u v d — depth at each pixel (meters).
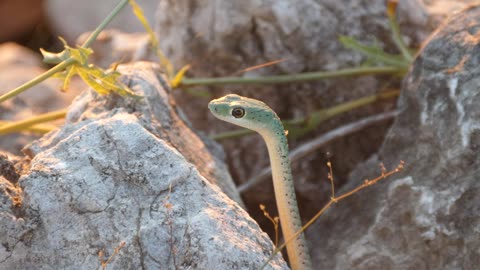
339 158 8.98
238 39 9.03
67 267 5.30
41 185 5.45
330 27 9.10
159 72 7.57
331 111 8.88
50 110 10.56
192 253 5.11
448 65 6.86
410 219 6.60
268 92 9.07
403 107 7.25
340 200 7.40
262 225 8.98
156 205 5.39
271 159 6.52
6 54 12.43
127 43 11.97
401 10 9.40
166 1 9.59
